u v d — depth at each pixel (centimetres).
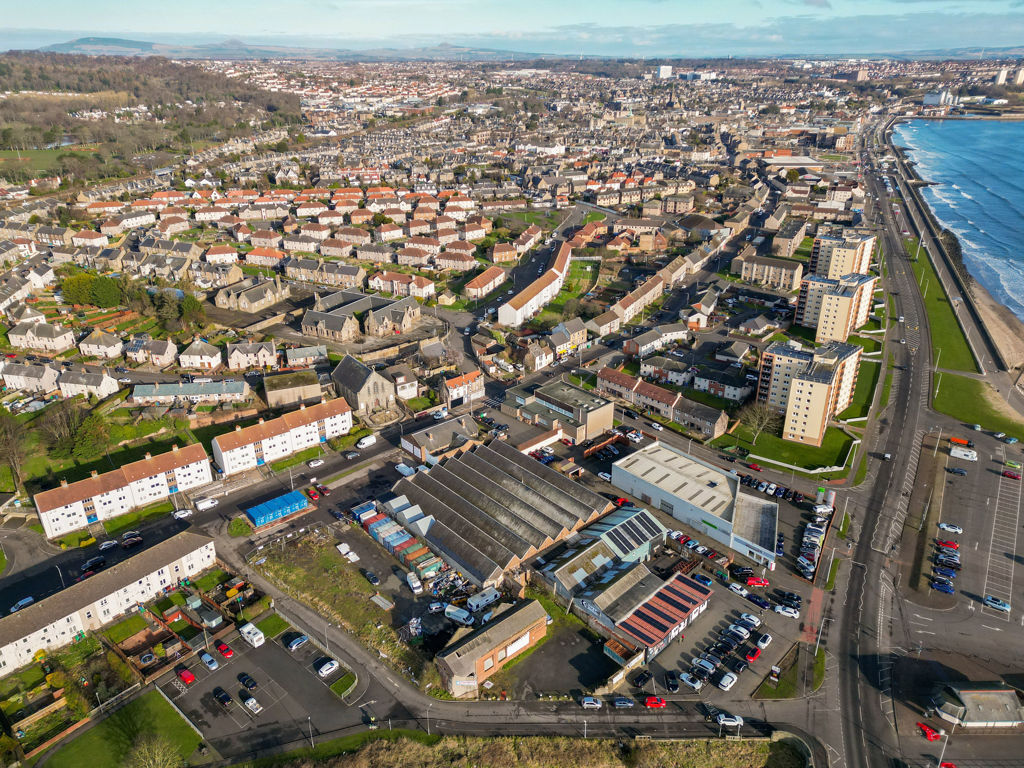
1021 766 11394
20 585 15350
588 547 15662
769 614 14525
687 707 12438
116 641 14000
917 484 18912
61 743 11825
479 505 17362
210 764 11412
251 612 14525
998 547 16512
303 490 18788
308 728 12062
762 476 19262
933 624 14262
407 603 14812
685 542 16600
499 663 13312
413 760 11475
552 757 11594
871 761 11462
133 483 17725
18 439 19575
